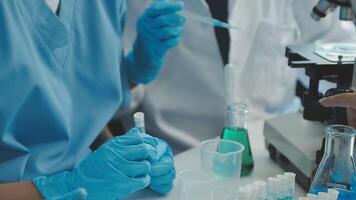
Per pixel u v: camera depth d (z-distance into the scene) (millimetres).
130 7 1675
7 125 1046
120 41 1357
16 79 1046
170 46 1396
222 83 1699
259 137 1285
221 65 1690
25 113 1080
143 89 1682
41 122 1109
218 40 1675
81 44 1219
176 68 1718
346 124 985
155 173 958
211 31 1667
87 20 1236
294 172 1031
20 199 965
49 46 1144
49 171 1128
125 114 1625
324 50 1158
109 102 1265
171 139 1713
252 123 1407
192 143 1698
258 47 1746
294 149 1018
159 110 1724
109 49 1264
